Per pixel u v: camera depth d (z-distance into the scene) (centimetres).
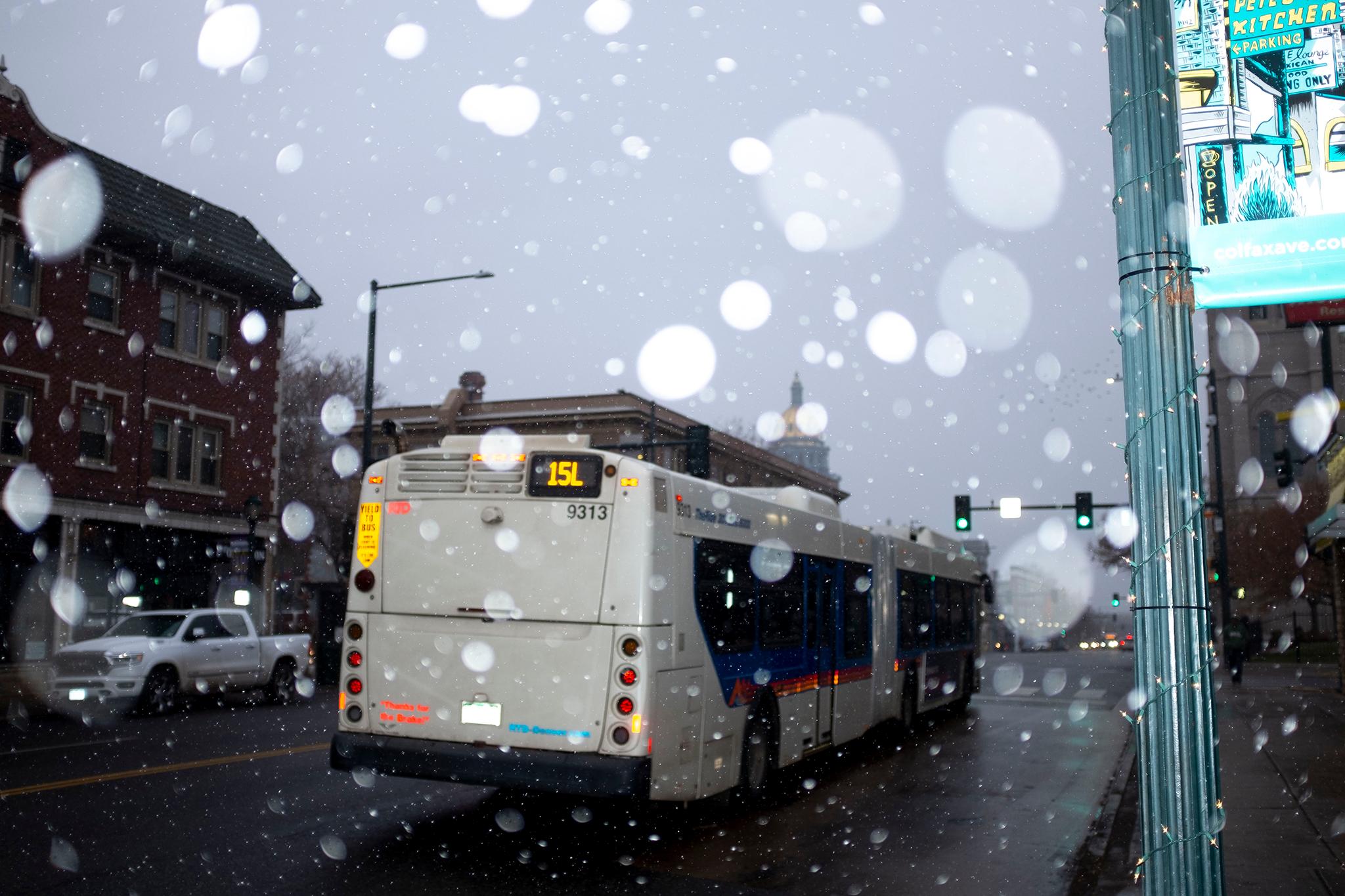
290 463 3812
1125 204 341
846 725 1162
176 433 2420
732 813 876
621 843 746
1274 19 379
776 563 965
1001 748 1361
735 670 849
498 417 3931
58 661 1648
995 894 627
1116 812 889
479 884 623
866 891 630
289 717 1656
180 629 1759
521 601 729
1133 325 334
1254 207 371
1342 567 2108
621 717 700
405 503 770
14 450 2072
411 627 754
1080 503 2700
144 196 2389
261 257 2661
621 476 729
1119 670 3509
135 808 813
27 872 614
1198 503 321
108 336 2261
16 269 2083
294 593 3669
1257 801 869
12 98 2067
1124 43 347
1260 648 4425
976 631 2061
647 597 711
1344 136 367
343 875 633
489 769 708
